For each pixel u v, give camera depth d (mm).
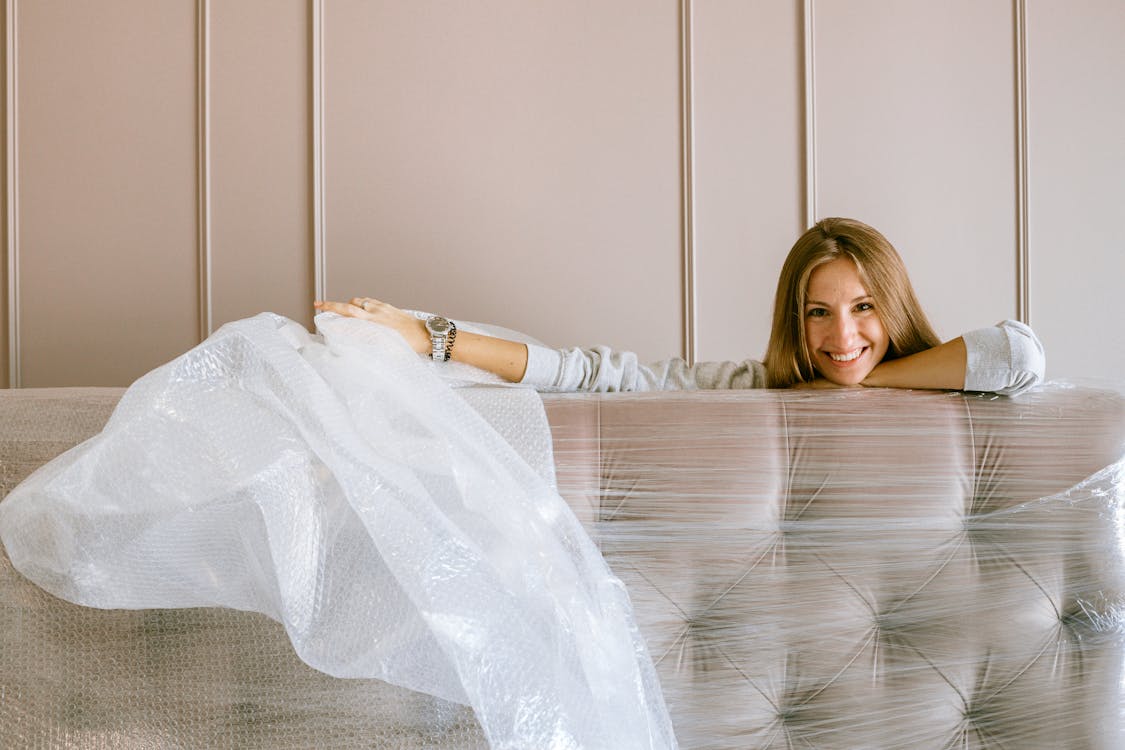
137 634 1008
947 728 1100
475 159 1917
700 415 1125
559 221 1918
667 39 1924
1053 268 1931
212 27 1924
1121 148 1941
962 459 1134
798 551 1116
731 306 1917
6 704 976
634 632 1042
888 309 1290
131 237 1927
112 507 961
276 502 962
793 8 1922
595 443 1118
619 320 1917
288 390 1003
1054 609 1115
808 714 1104
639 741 958
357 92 1918
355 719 1007
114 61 1932
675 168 1918
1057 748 1099
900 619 1112
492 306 1919
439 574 927
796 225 1916
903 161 1917
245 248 1920
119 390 1177
